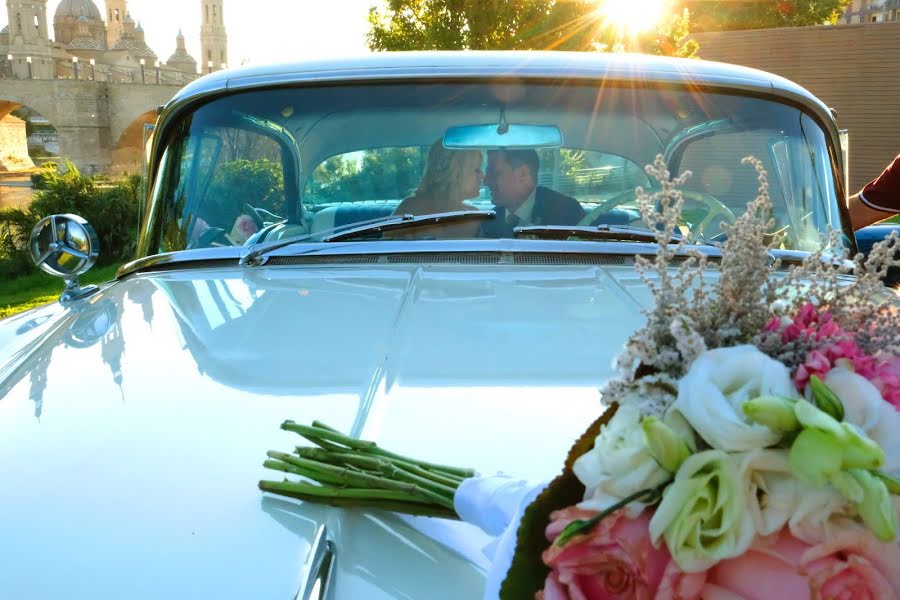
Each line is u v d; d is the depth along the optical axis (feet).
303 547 3.82
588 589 2.95
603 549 2.89
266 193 8.82
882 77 48.08
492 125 8.59
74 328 6.65
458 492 3.90
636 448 2.87
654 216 3.54
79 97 276.21
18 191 184.03
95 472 4.41
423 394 5.06
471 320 6.40
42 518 4.04
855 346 3.05
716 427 2.74
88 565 3.72
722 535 2.72
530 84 8.66
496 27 43.78
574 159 8.57
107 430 4.82
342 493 4.10
